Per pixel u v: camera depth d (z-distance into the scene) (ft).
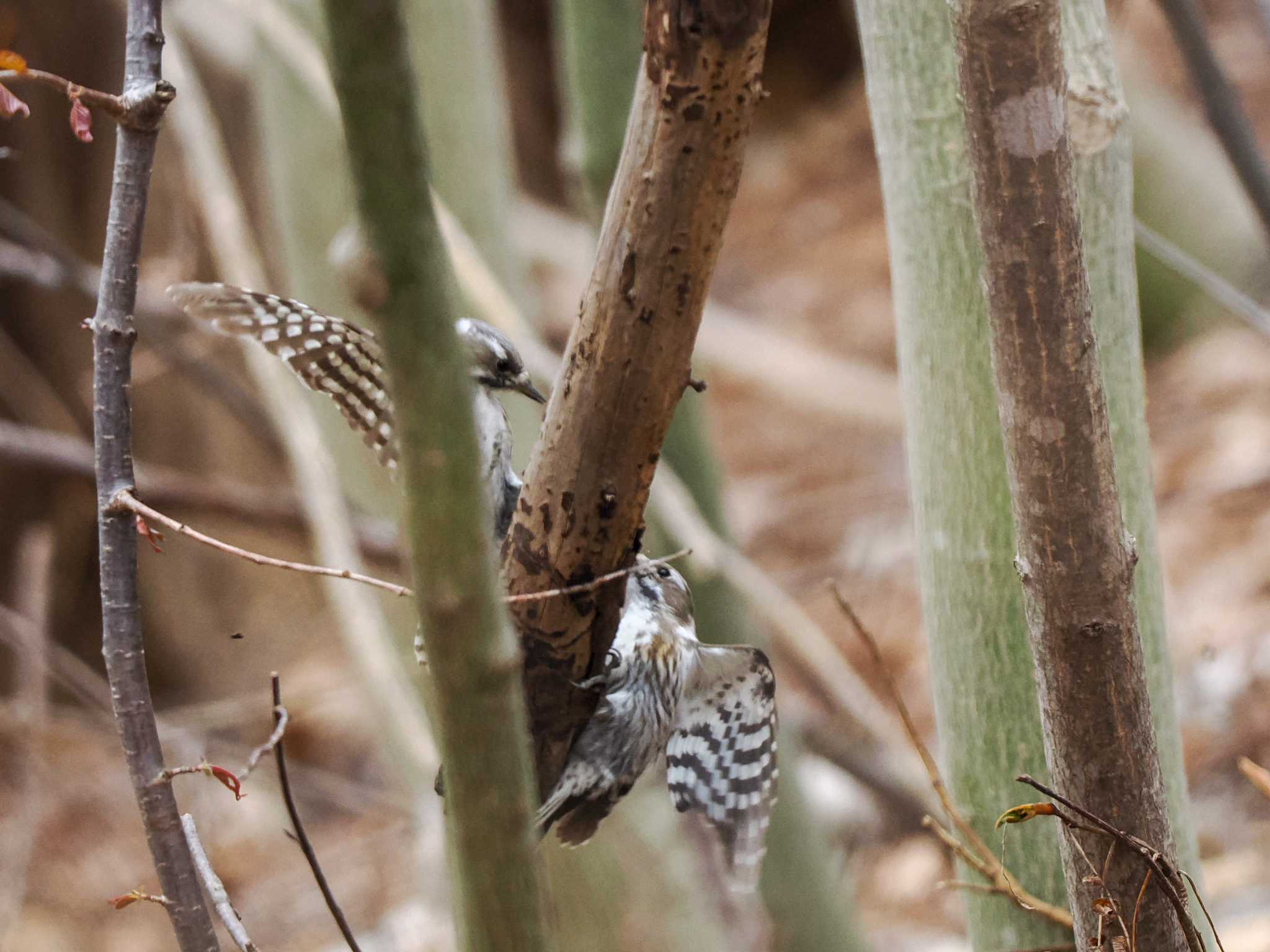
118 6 37.14
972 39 25.05
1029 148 25.07
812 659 26.40
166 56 26.66
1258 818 29.60
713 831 25.81
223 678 46.83
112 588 25.25
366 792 33.27
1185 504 43.42
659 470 26.13
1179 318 55.42
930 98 25.52
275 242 28.73
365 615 26.23
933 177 25.53
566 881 26.32
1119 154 25.50
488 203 26.61
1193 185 55.93
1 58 25.18
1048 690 25.20
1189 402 50.37
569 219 77.51
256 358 26.32
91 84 47.11
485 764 24.95
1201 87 26.11
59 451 30.71
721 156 25.09
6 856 33.88
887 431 60.54
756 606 26.55
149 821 25.23
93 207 47.57
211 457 47.42
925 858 31.81
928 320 25.55
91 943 32.71
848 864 32.09
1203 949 25.20
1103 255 25.52
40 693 29.96
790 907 26.68
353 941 25.25
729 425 64.03
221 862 33.76
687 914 26.37
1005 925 25.58
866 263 76.23
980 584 25.55
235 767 32.22
